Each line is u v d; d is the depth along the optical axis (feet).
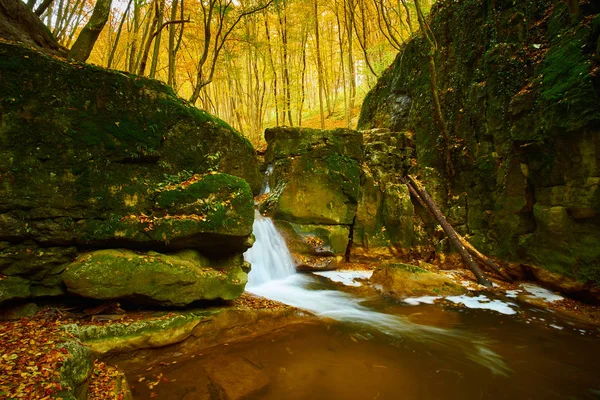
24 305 15.24
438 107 40.14
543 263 28.37
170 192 18.71
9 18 23.53
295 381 14.87
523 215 30.58
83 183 16.63
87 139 16.94
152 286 16.85
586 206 24.44
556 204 27.04
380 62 79.46
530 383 15.42
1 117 14.76
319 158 39.01
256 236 32.42
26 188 15.19
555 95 25.52
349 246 39.93
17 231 14.88
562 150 25.81
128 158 18.28
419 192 40.68
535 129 27.58
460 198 39.14
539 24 30.94
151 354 15.66
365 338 19.92
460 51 42.01
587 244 24.94
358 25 86.07
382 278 30.27
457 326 21.98
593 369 16.74
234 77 80.74
